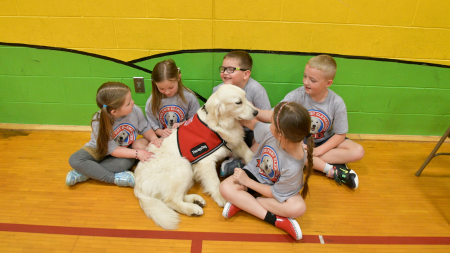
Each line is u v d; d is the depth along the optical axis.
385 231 1.85
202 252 1.69
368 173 2.37
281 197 1.76
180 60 2.54
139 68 2.58
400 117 2.75
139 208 2.00
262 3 2.27
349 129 2.86
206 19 2.35
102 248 1.71
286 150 1.69
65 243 1.73
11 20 2.38
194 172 2.13
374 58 2.47
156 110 2.43
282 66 2.53
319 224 1.89
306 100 2.30
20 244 1.72
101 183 2.22
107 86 1.97
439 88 2.58
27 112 2.84
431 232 1.85
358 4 2.25
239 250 1.70
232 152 2.25
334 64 2.05
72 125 2.91
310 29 2.36
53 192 2.12
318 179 2.30
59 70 2.62
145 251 1.69
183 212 1.91
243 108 1.92
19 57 2.55
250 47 2.46
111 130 2.05
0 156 2.47
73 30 2.42
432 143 2.77
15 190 2.12
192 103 2.50
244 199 1.85
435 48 2.41
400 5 2.25
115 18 2.36
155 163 2.03
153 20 2.36
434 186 2.24
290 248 1.72
